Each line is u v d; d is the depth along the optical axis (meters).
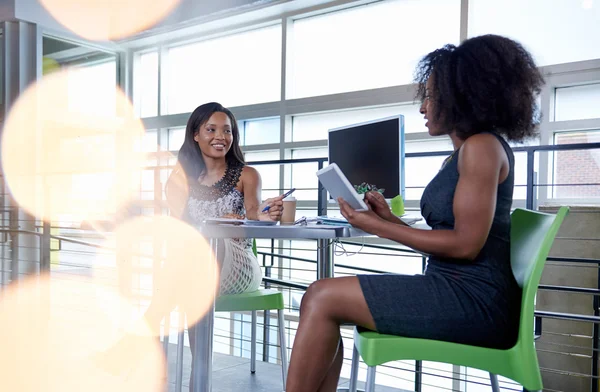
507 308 1.06
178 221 1.89
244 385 2.37
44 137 4.66
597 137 3.15
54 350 2.83
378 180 2.02
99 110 5.24
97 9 5.04
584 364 3.05
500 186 1.08
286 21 4.33
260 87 4.60
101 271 4.37
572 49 3.21
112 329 3.31
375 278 1.10
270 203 1.52
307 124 4.35
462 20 3.52
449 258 1.12
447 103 1.15
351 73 4.09
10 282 4.47
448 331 1.05
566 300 3.12
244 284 1.89
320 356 1.07
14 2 4.43
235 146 2.13
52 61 4.79
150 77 5.38
